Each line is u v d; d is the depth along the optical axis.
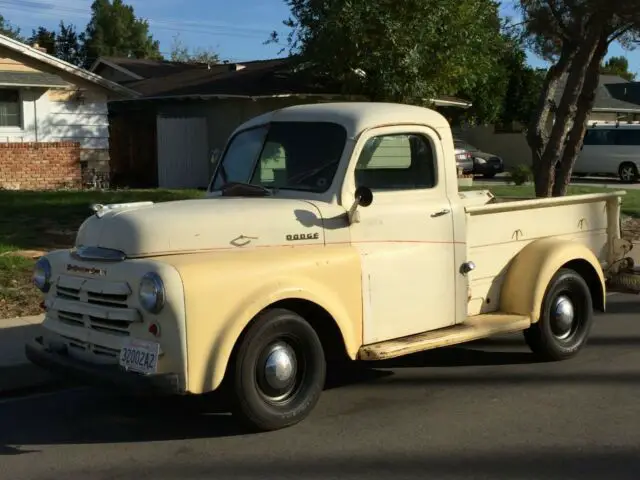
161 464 4.76
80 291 5.14
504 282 6.71
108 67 31.73
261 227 5.22
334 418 5.54
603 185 27.58
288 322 5.09
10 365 6.42
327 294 5.28
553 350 6.91
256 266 4.97
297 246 5.32
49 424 5.57
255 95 20.12
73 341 5.27
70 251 5.47
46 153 19.67
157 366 4.66
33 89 20.19
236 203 5.43
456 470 4.61
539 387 6.28
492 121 32.31
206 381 4.73
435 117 6.12
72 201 15.58
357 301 5.48
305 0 18.55
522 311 6.58
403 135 5.91
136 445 5.10
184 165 22.16
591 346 7.62
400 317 5.79
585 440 5.09
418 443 5.05
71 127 21.02
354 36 17.50
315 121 5.86
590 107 14.58
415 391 6.21
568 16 13.42
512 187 22.56
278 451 4.92
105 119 21.56
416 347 5.70
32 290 8.98
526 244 6.87
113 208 5.32
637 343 7.73
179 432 5.32
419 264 5.90
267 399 5.14
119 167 24.44
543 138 14.48
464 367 6.91
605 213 7.69
